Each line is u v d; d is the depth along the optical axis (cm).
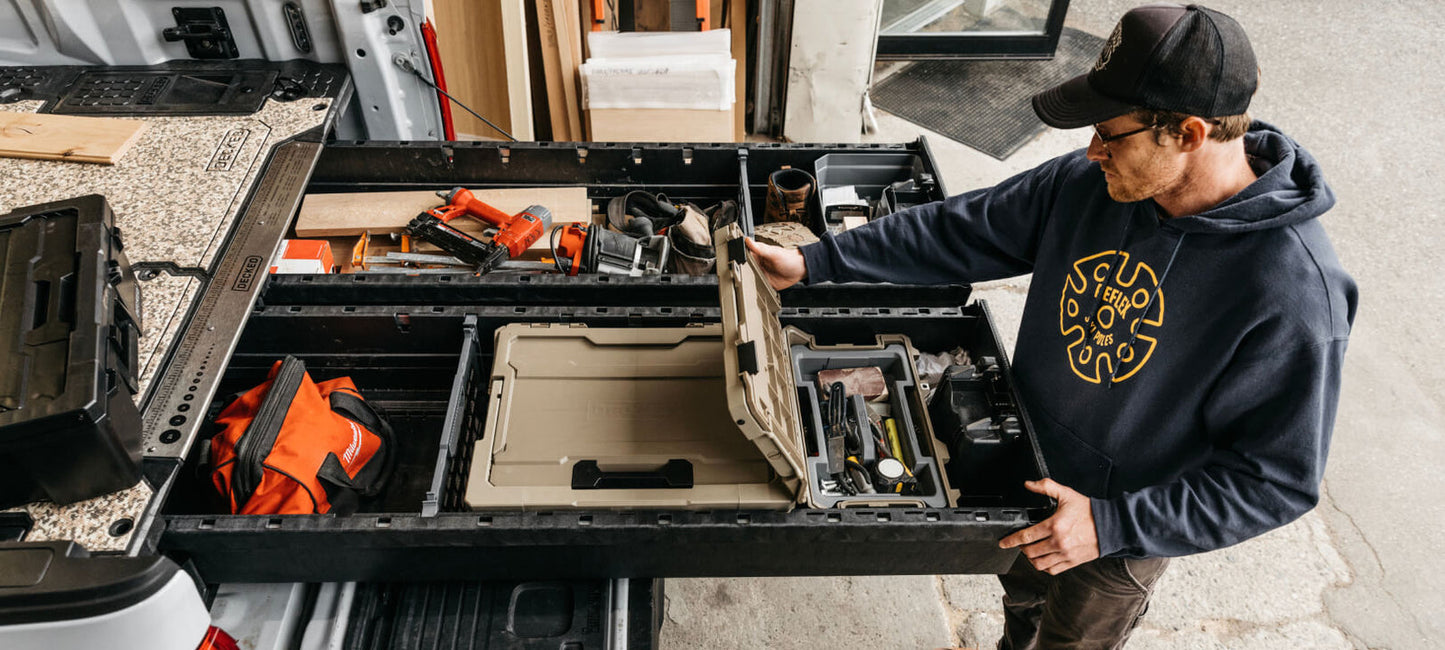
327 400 189
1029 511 158
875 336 208
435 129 271
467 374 184
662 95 332
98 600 116
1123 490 166
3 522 139
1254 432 141
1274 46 514
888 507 169
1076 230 159
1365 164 436
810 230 250
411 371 208
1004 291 369
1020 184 171
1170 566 278
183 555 153
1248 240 136
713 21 387
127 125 218
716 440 165
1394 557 283
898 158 264
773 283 187
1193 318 142
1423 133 456
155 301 175
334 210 240
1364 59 507
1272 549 283
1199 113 124
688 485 157
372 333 197
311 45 243
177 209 197
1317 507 296
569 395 171
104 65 241
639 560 166
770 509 156
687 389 173
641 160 253
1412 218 407
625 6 363
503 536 152
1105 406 159
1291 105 471
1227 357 140
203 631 133
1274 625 265
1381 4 552
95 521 140
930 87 484
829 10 383
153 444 151
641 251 233
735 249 166
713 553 165
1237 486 141
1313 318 131
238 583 167
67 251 148
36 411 126
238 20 239
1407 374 340
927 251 180
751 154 255
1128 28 127
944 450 183
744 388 140
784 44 407
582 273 230
